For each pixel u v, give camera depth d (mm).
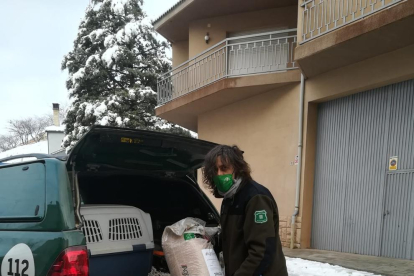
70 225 2064
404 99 5680
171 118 11195
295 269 5211
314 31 6590
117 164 2723
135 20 14289
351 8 6000
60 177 2236
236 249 2057
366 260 5566
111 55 13000
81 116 13180
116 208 2459
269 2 9016
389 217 5773
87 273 1990
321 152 7105
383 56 5777
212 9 9625
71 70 14156
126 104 13242
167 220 3318
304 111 7184
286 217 7332
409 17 4707
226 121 9391
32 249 2072
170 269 2281
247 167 2113
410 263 5199
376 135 6082
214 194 2240
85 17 14469
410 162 5535
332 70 6652
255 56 9000
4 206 2482
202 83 9742
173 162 3029
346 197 6508
